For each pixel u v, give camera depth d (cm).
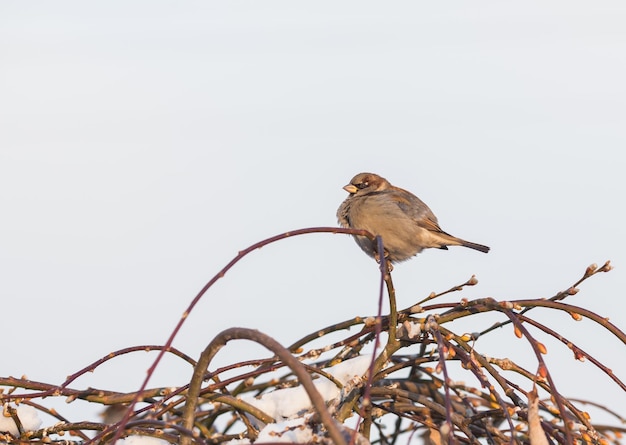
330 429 441
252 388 800
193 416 556
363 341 739
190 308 491
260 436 541
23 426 661
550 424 629
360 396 652
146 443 640
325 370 683
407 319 696
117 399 674
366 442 496
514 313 657
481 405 755
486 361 653
